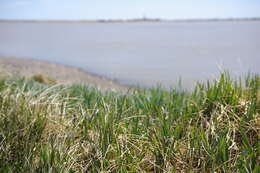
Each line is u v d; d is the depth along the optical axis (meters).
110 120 3.32
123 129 3.38
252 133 3.13
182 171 2.82
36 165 2.82
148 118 3.47
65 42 61.62
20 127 3.38
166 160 2.87
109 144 3.04
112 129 3.19
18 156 2.90
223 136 2.89
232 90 3.53
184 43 48.69
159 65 22.89
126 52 36.34
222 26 169.50
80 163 2.98
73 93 5.08
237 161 2.74
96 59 29.16
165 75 17.31
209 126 3.10
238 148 2.93
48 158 2.79
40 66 19.70
